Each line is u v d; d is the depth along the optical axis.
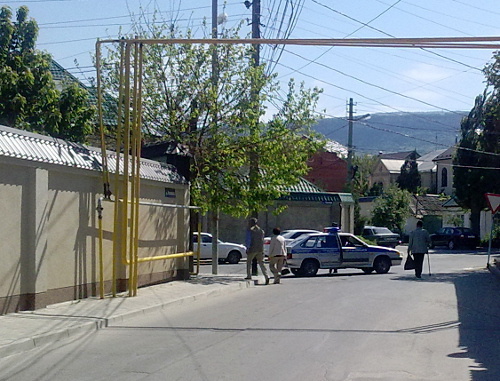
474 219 48.38
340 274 23.81
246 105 20.12
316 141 21.16
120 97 14.47
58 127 17.44
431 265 30.09
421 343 9.95
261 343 9.90
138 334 10.75
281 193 21.00
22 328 10.36
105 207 14.66
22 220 11.74
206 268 27.36
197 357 8.95
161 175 17.03
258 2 21.16
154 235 16.89
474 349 9.55
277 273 19.36
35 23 17.81
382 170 86.88
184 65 20.23
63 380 7.76
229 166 20.48
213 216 21.52
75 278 13.53
